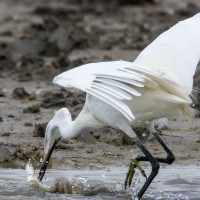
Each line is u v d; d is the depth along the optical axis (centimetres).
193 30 1177
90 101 1195
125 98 1077
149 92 1152
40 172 1278
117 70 1084
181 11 3769
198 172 1360
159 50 1166
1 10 4041
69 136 1237
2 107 1866
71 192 1257
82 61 2344
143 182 1309
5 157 1423
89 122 1216
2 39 3012
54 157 1421
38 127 1563
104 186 1270
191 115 1176
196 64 1155
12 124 1675
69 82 1087
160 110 1170
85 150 1468
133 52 2681
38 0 4475
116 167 1381
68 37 2686
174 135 1571
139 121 1188
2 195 1223
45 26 2802
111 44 2812
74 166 1388
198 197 1223
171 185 1291
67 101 1861
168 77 1134
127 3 4175
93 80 1080
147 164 1427
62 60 2330
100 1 4225
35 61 2442
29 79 2242
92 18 3728
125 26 3450
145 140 1508
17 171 1370
